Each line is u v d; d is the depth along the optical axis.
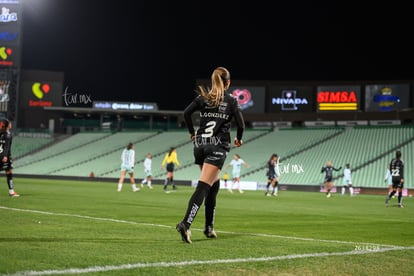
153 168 50.59
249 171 46.19
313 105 51.81
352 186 38.44
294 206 19.12
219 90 7.46
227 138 7.55
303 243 7.79
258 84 53.00
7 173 18.05
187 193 26.72
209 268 5.45
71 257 5.79
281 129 52.62
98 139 60.84
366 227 11.59
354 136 47.72
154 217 12.01
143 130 61.03
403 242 8.85
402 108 48.62
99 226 9.15
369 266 5.96
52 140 61.66
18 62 56.50
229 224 11.10
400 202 21.31
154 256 6.05
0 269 5.02
